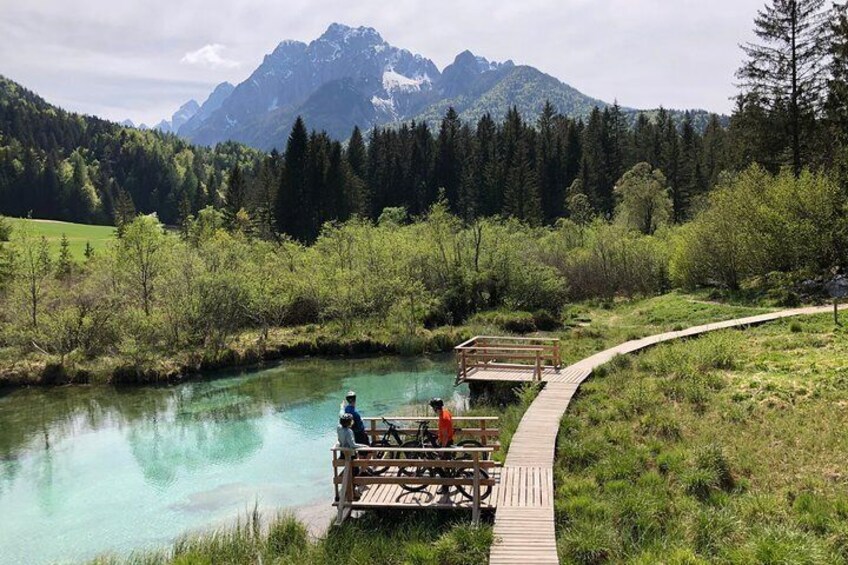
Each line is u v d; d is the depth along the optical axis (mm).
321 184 78688
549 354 24828
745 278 35562
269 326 36000
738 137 46562
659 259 44906
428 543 9977
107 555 12062
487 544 9461
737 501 9914
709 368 17875
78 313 29391
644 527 9602
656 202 62000
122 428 20375
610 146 88312
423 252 41438
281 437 18875
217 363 28125
